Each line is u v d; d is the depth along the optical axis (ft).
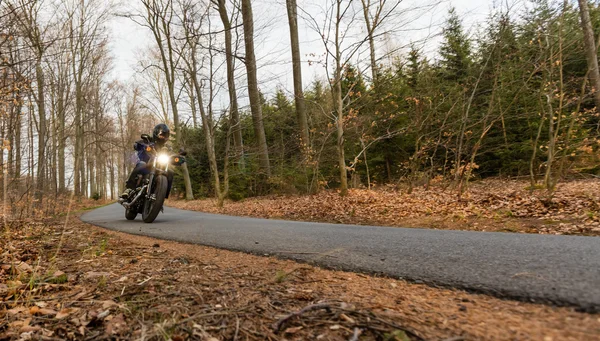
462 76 46.93
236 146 41.68
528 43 30.55
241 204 38.78
